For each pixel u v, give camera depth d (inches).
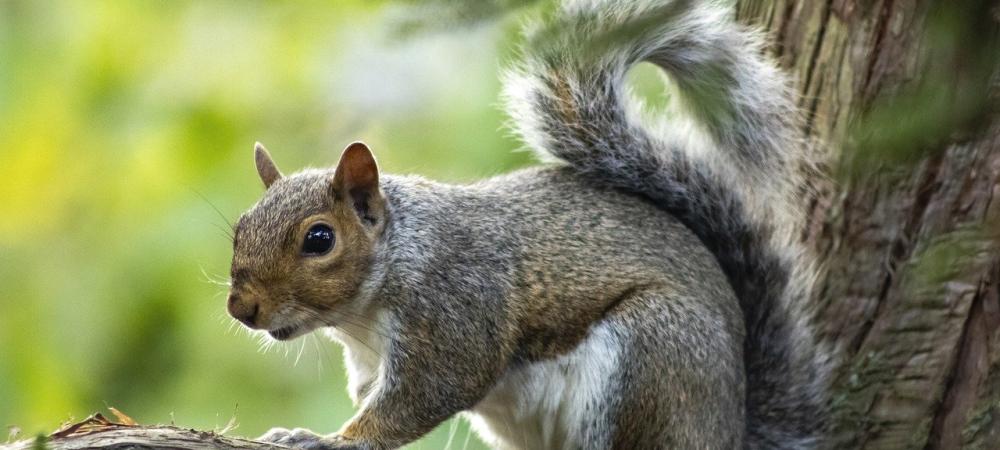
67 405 498.6
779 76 394.9
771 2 401.4
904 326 362.0
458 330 401.4
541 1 279.9
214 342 511.5
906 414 358.6
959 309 348.2
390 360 402.3
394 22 271.1
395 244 402.9
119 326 510.3
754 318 420.2
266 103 555.2
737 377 402.9
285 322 387.9
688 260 412.5
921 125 254.5
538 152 434.9
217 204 532.1
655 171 428.5
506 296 402.9
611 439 393.7
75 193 533.3
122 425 312.5
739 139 415.2
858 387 371.6
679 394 389.4
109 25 542.3
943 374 351.9
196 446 310.8
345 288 393.4
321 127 560.1
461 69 546.6
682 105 429.7
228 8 551.5
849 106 372.8
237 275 386.6
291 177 407.2
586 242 409.7
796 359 408.2
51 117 535.2
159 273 515.2
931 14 284.2
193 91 547.2
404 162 538.0
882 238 370.3
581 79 427.8
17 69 534.9
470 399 402.9
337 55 553.6
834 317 382.6
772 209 416.2
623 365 392.8
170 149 542.0
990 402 343.9
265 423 506.6
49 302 513.3
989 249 342.6
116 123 540.4
